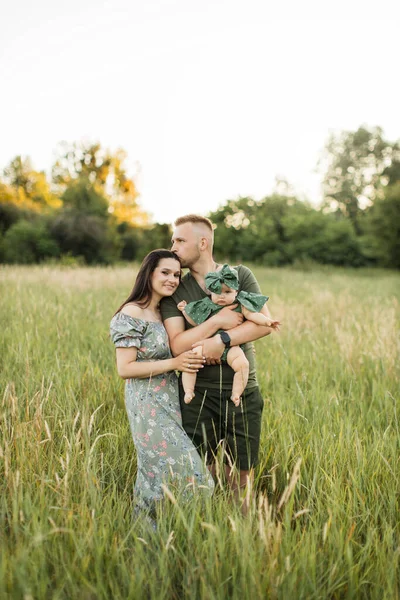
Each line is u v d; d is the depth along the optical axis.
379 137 62.19
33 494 2.89
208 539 2.40
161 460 3.09
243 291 3.25
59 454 3.32
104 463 3.36
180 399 3.38
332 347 6.84
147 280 3.21
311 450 3.49
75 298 9.93
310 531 2.62
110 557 2.39
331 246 37.47
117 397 4.63
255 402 3.38
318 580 2.30
